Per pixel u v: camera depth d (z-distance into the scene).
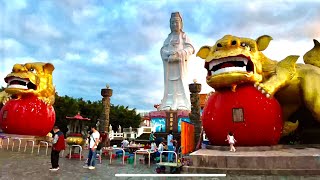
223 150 12.91
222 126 12.91
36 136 22.55
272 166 10.77
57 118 43.41
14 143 21.45
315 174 10.49
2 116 22.03
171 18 37.94
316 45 15.36
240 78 12.52
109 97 24.97
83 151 21.72
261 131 12.43
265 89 12.74
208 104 13.88
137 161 17.03
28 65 22.16
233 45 12.91
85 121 18.95
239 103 12.73
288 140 15.36
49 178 10.38
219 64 13.16
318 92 13.40
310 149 13.41
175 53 35.75
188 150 16.81
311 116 14.73
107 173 11.90
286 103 14.41
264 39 13.75
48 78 22.97
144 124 58.50
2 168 12.31
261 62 13.83
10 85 21.73
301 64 14.87
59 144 12.38
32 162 14.44
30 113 21.77
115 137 33.81
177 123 33.59
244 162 10.93
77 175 11.23
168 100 35.75
